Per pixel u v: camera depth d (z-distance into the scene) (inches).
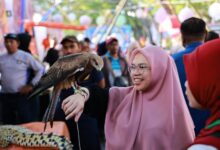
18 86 301.0
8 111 305.4
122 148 112.0
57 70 103.1
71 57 103.1
